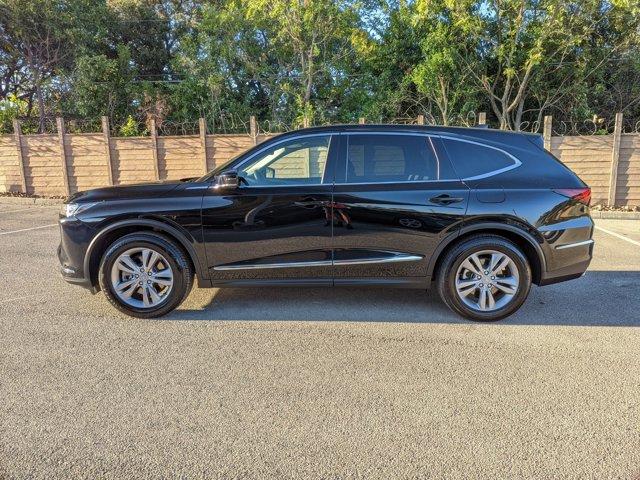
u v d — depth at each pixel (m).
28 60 18.47
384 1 17.30
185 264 4.63
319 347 4.07
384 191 4.50
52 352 3.95
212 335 4.32
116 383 3.45
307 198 4.49
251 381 3.49
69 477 2.48
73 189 14.52
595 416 3.03
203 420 2.99
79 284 4.68
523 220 4.46
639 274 6.39
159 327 4.50
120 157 14.13
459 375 3.58
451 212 4.46
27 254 7.47
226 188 4.52
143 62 22.03
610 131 16.39
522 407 3.14
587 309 5.01
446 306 5.08
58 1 17.83
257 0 15.85
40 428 2.90
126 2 20.89
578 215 4.59
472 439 2.80
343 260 4.57
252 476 2.49
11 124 17.94
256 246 4.56
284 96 18.47
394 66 17.47
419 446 2.73
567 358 3.86
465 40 14.72
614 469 2.54
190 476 2.49
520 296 4.58
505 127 15.07
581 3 13.23
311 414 3.06
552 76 15.66
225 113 18.89
